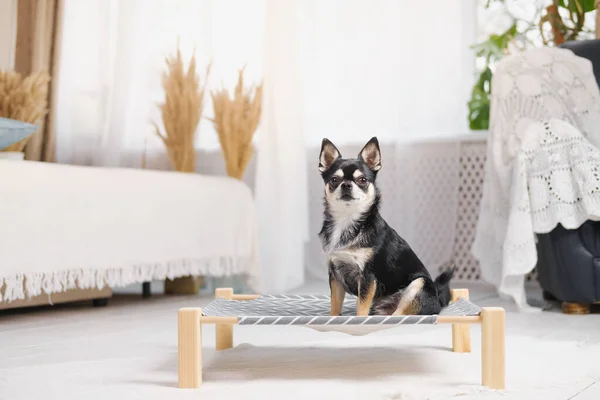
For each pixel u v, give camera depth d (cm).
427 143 517
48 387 188
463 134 509
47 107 493
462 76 518
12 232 304
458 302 211
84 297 376
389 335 282
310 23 538
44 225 318
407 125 516
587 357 229
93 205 342
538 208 345
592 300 341
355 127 530
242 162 465
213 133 525
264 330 297
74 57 509
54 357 235
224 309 207
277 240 460
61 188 327
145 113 518
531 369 209
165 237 384
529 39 540
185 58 528
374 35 527
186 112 475
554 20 496
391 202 522
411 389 182
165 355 238
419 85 519
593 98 376
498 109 383
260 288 450
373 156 221
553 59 383
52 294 353
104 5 518
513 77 382
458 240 518
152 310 372
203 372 207
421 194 519
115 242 354
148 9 521
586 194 334
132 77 513
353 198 208
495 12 548
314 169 536
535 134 353
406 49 520
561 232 344
